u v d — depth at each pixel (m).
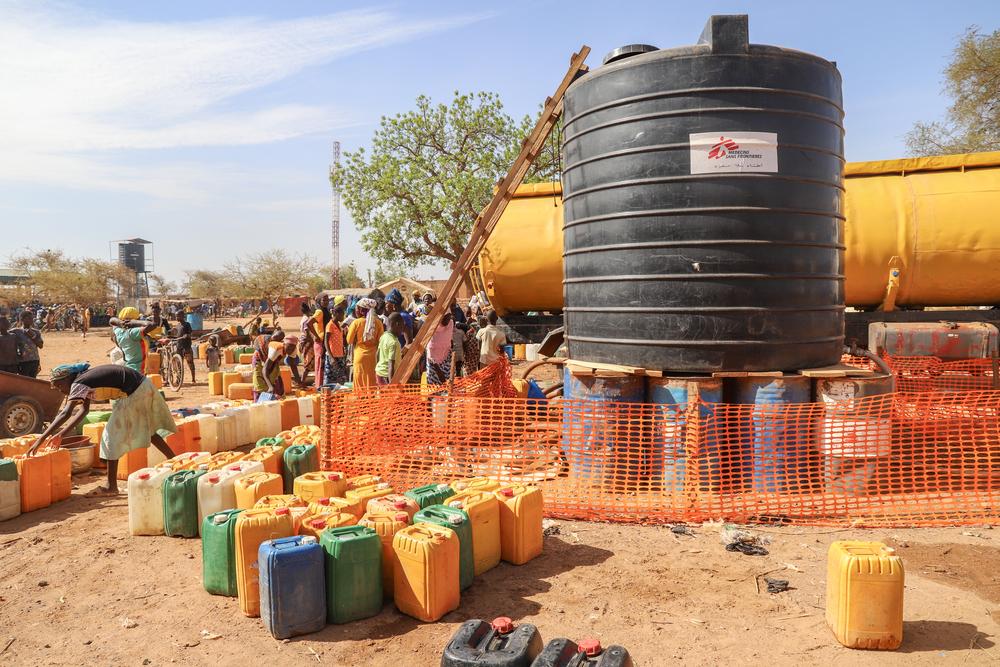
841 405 6.18
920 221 10.05
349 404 6.91
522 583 4.70
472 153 27.19
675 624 4.07
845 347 7.20
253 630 4.11
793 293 6.49
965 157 10.34
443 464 6.75
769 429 6.27
